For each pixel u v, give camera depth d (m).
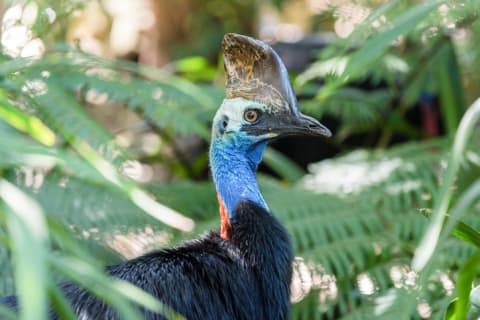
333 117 9.80
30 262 2.65
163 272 4.70
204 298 4.71
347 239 7.18
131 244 7.04
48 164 3.77
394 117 9.38
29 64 7.18
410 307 6.19
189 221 7.66
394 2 4.61
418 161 7.95
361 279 6.87
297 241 7.18
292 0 14.79
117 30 14.45
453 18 6.09
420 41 8.55
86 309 4.53
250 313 4.86
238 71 5.25
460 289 4.00
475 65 9.48
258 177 8.47
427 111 9.80
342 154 9.68
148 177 11.49
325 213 7.46
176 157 10.05
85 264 3.22
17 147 3.48
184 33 14.61
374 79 8.73
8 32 7.52
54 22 7.94
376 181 7.84
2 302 4.74
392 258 7.07
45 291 2.65
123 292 3.14
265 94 5.20
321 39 9.95
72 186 7.07
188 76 9.78
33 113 6.86
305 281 6.86
